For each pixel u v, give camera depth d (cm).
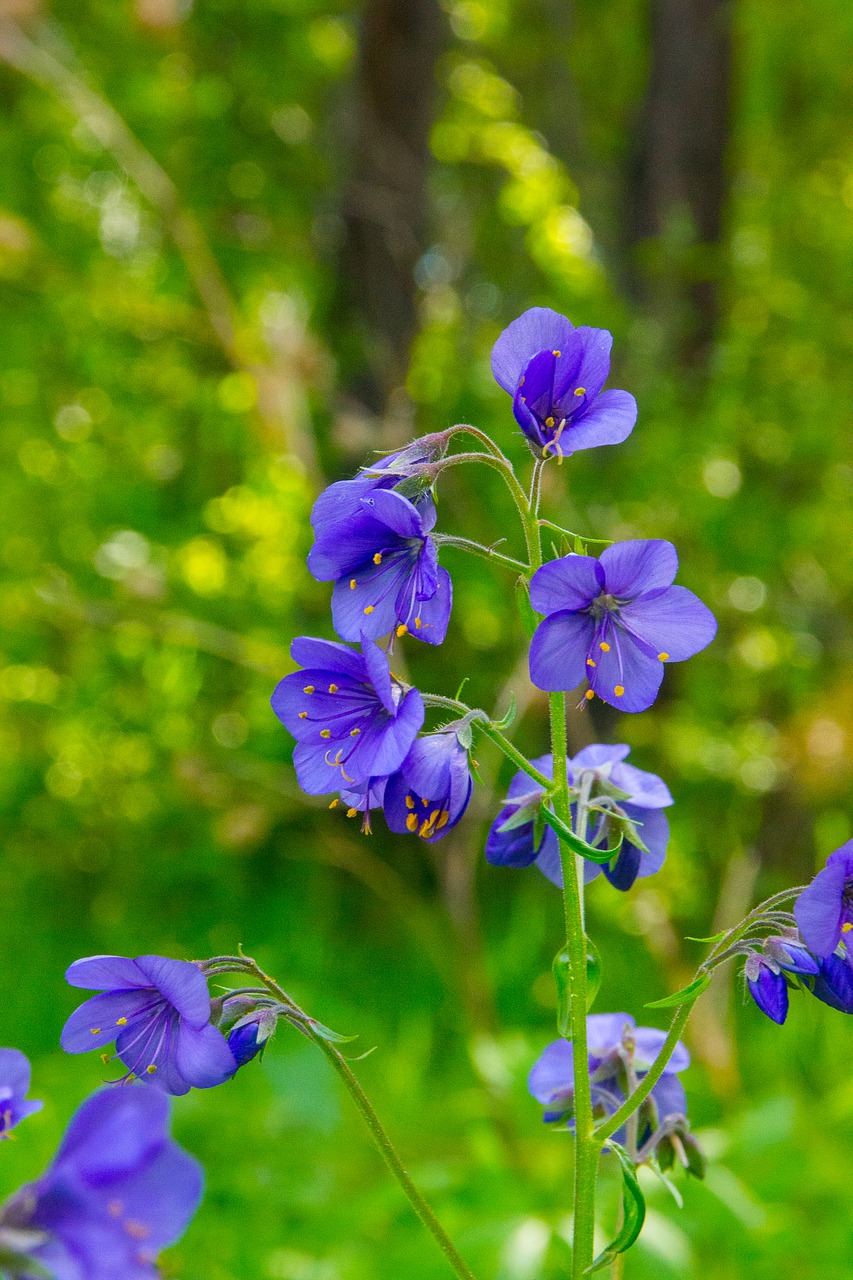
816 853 114
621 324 108
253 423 91
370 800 42
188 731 106
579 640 42
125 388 119
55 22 110
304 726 42
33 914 112
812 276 128
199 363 115
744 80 132
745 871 98
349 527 42
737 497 109
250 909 108
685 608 42
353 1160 73
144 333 109
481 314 126
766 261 122
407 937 104
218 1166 70
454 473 100
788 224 133
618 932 101
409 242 109
